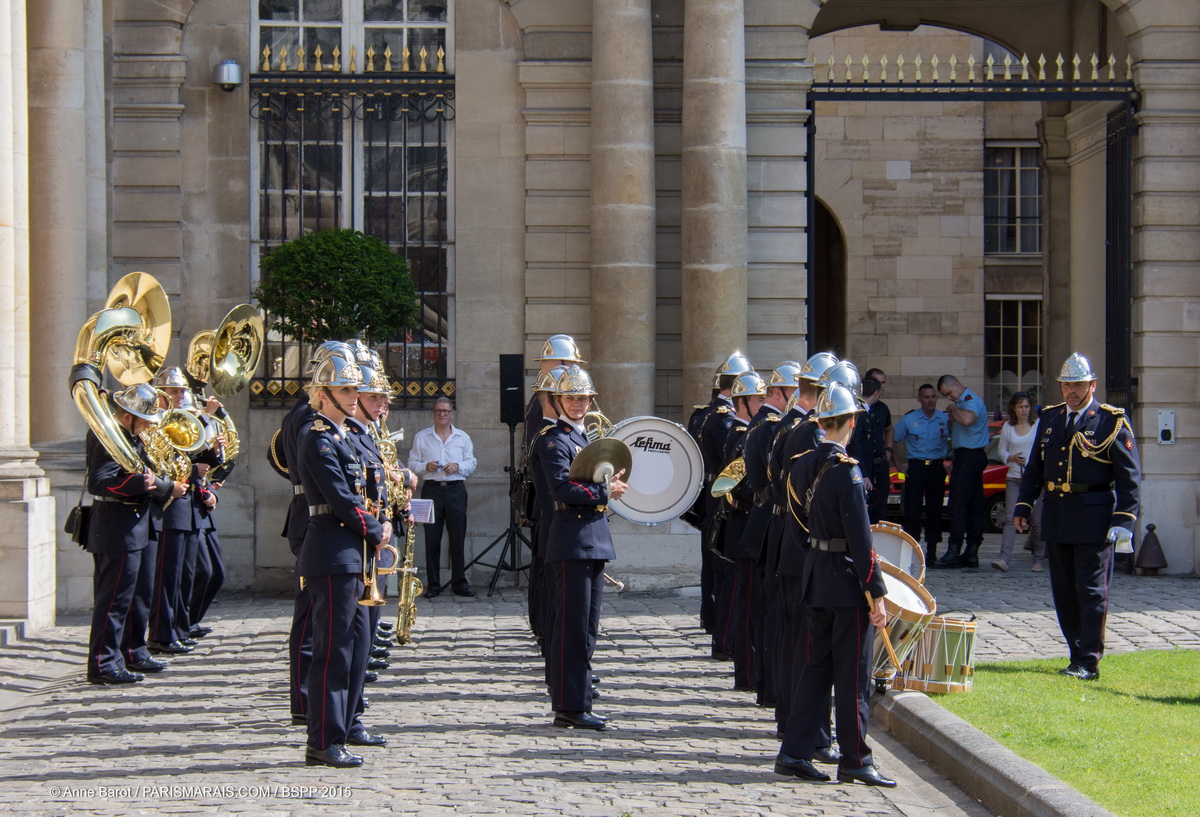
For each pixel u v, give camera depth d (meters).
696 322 13.45
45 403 12.51
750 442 7.70
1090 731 6.96
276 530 13.76
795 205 14.05
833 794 6.21
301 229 14.19
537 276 14.11
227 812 5.80
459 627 11.20
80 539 9.01
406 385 14.23
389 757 6.84
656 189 14.08
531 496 8.66
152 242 13.88
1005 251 24.88
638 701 8.28
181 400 10.14
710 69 13.42
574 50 14.10
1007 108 24.64
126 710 8.06
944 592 12.77
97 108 13.41
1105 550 8.79
